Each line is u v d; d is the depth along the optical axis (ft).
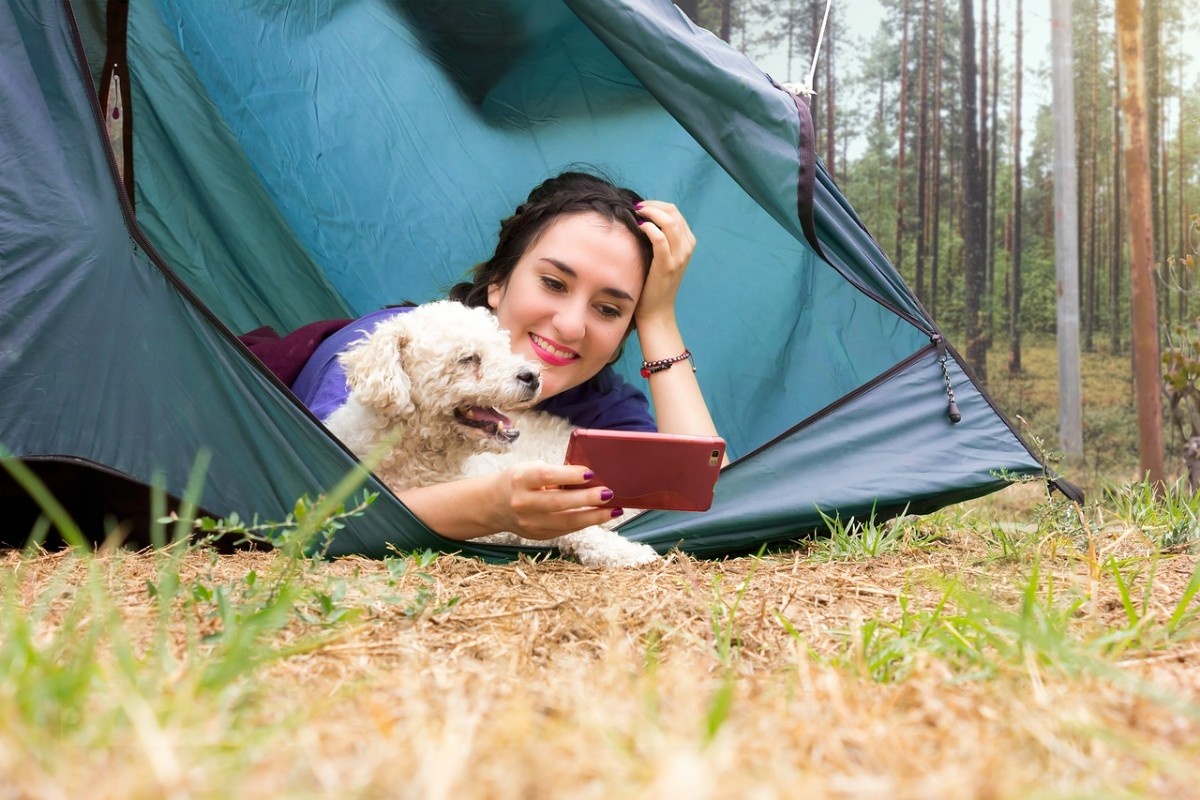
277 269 15.37
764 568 9.97
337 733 4.51
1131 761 4.65
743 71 11.63
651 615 7.75
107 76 12.84
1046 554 10.62
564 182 12.28
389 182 14.85
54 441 9.50
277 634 6.77
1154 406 22.06
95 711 4.68
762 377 13.93
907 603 7.86
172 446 9.70
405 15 13.65
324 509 6.55
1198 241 18.30
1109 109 24.98
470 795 3.71
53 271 9.51
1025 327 24.98
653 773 3.88
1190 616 7.40
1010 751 4.69
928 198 25.32
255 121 14.40
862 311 13.20
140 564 9.02
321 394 12.11
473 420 11.26
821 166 11.98
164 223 14.61
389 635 6.98
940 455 12.00
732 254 14.06
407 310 12.66
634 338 15.23
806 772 4.17
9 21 9.73
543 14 13.10
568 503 9.37
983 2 24.91
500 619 7.54
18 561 9.19
